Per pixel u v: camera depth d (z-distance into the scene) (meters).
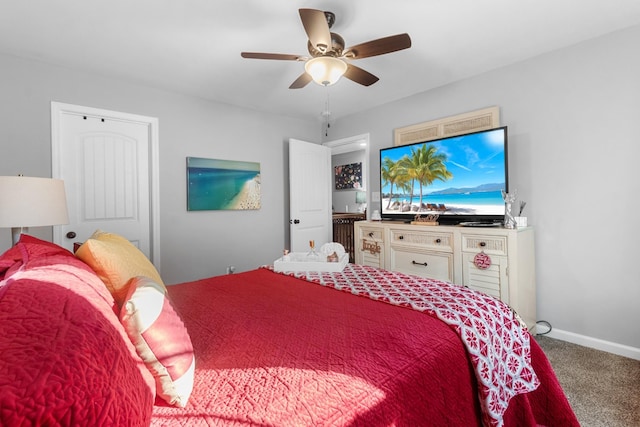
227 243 3.76
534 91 2.66
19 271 0.86
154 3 1.92
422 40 2.38
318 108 3.97
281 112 4.12
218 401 0.75
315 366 0.90
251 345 1.04
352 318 1.25
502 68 2.84
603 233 2.36
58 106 2.70
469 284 2.62
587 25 2.21
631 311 2.25
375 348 1.01
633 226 2.23
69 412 0.42
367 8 1.98
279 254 4.25
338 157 7.62
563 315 2.55
